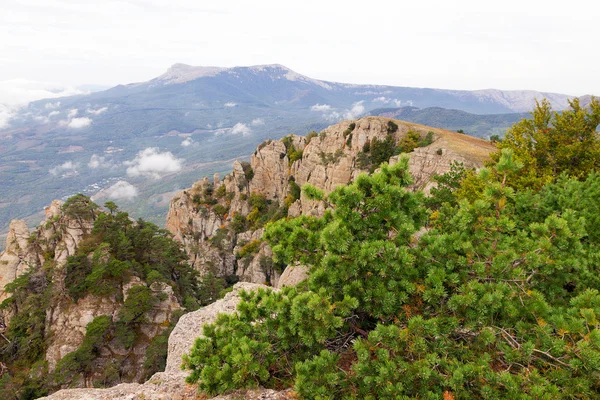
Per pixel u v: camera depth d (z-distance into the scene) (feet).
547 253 31.45
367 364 25.79
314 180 334.65
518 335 27.07
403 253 29.91
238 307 35.24
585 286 33.81
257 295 37.01
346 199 34.35
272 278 338.95
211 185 465.06
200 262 395.55
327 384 27.12
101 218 246.06
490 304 27.48
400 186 34.71
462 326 28.22
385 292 29.48
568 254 33.73
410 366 24.97
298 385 27.02
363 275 32.40
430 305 30.04
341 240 31.07
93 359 187.83
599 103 88.48
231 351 31.42
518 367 26.66
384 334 26.04
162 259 264.72
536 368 25.26
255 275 344.28
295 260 38.42
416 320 26.35
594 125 88.74
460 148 218.79
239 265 374.22
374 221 34.01
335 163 316.60
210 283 302.66
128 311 196.24
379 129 297.12
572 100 93.04
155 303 212.84
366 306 30.73
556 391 21.98
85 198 266.98
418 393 24.63
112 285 211.61
